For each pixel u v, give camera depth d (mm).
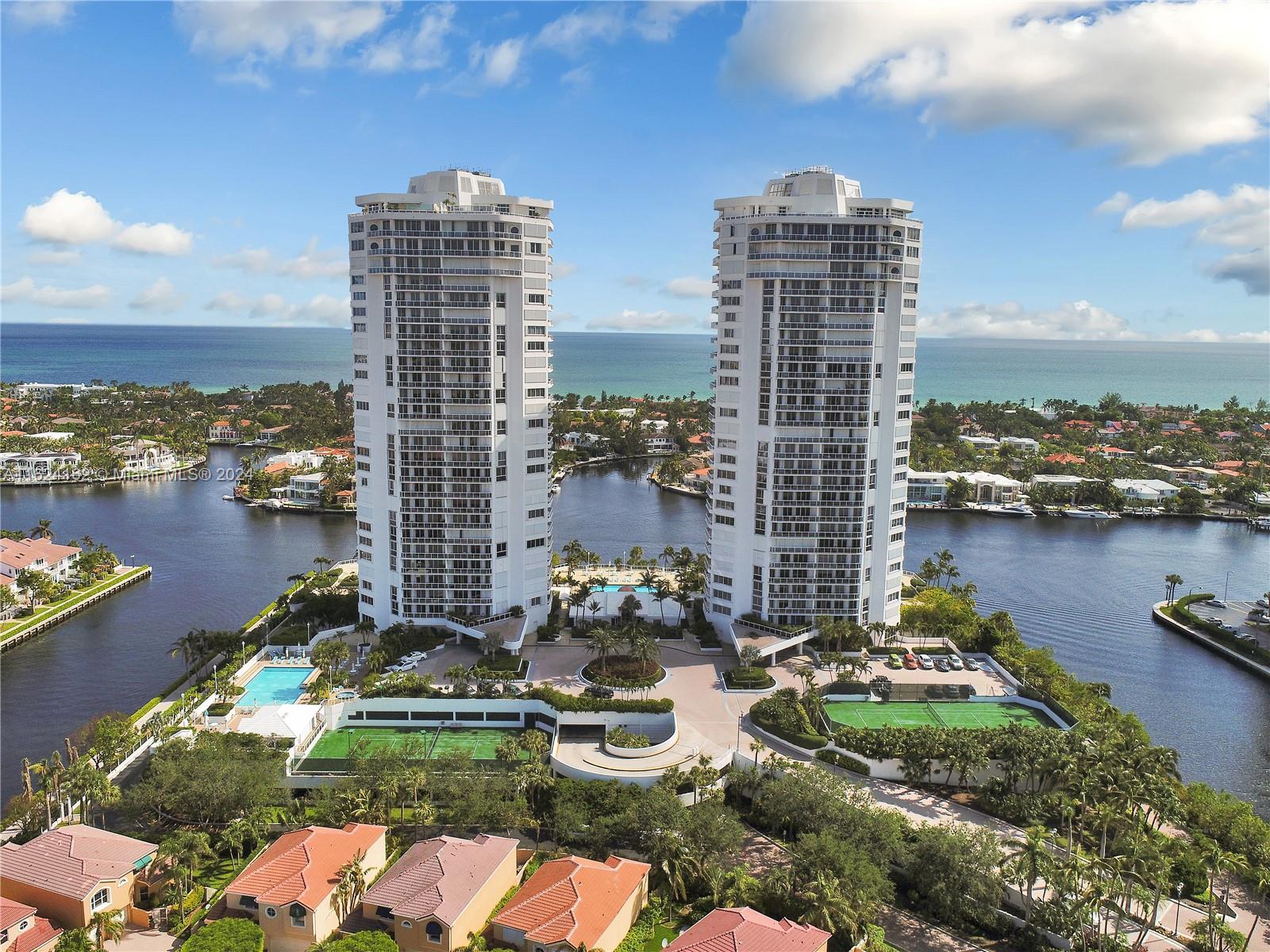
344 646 153125
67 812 118562
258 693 150000
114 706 157000
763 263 160375
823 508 167250
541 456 172750
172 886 102062
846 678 154625
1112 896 95000
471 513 167500
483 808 111125
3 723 150375
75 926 94688
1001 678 160500
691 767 126875
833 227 158375
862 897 95188
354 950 87438
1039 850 97375
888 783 127875
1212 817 114375
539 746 127375
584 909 92438
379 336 165000
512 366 166625
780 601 170750
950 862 99688
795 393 163500
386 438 168875
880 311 162250
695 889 104625
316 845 100750
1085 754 113188
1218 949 94375
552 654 166625
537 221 164500
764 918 92062
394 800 115688
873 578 173125
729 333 166625
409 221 159000
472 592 170125
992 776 125375
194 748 122062
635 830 108062
